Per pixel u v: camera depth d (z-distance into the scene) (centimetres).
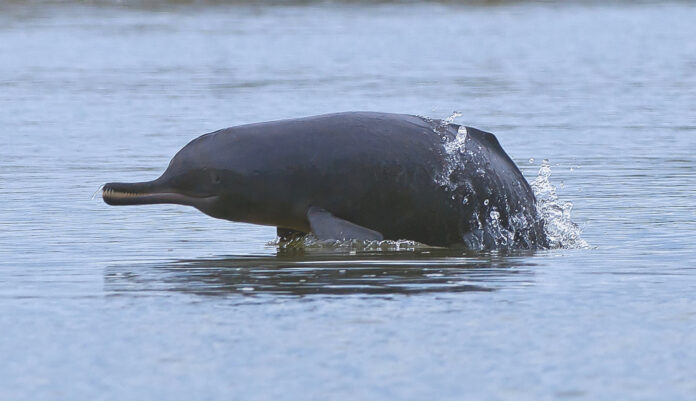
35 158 6156
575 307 2756
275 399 2078
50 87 9862
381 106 8450
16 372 2242
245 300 2827
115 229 4069
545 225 3994
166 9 17638
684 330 2539
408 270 3247
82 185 5184
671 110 8481
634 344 2428
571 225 4078
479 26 16700
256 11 17850
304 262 3391
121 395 2098
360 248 3666
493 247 3778
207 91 9525
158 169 5772
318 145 3659
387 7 18900
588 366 2278
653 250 3619
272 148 3653
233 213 3672
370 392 2117
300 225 3709
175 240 3856
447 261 3409
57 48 13150
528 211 3925
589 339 2462
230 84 10050
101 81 10331
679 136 7056
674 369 2261
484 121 7812
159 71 11212
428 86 9981
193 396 2095
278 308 2738
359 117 3759
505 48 14062
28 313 2702
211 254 3575
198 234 3981
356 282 3061
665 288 2981
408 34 15412
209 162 3647
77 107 8575
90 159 6125
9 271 3250
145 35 14612
